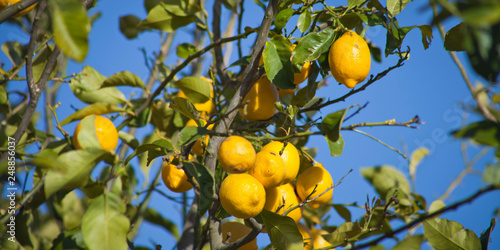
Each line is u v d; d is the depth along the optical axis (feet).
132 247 7.36
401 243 6.89
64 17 6.07
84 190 6.84
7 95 7.72
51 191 6.61
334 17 7.00
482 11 5.47
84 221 6.67
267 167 6.70
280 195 6.95
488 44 5.99
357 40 6.86
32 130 7.77
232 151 6.64
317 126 6.79
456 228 7.00
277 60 6.89
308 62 7.02
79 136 6.93
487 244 6.95
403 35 7.02
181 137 6.75
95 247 6.63
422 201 7.80
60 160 6.65
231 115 6.87
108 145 7.31
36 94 7.14
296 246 6.81
